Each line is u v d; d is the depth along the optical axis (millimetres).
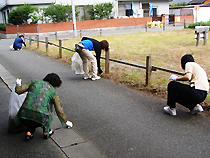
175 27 26984
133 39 16203
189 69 4363
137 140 4008
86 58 7168
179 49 11875
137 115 4871
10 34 23125
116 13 28562
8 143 3969
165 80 6742
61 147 3844
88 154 3672
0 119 4801
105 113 5016
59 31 24234
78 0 26672
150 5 31250
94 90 6391
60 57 10344
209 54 10461
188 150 3701
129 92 6125
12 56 11383
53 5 24328
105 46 7105
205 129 4250
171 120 4602
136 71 7781
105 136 4160
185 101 4523
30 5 23562
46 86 3797
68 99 5832
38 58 10695
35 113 3613
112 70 8141
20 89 3826
